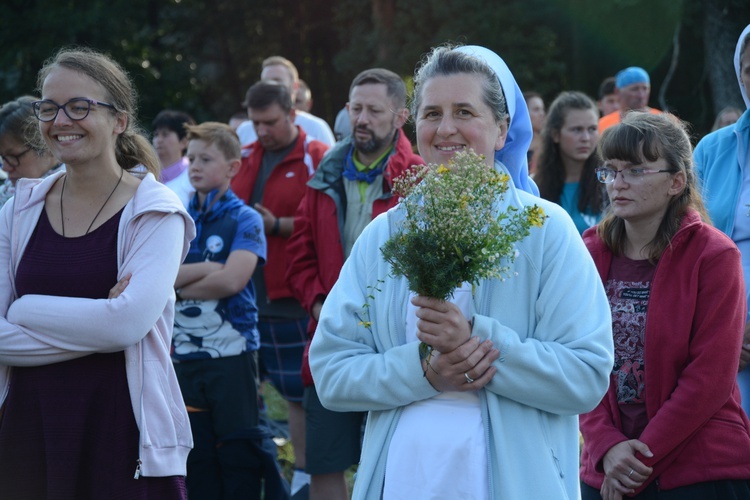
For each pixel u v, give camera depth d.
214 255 7.58
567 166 9.20
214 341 7.40
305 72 36.75
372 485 4.02
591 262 4.08
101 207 5.00
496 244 3.63
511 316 3.96
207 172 7.67
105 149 5.01
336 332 4.20
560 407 3.86
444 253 3.65
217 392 7.40
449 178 3.67
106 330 4.68
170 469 4.86
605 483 5.16
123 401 4.84
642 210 5.33
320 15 35.91
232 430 7.43
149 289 4.79
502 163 4.41
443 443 3.87
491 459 3.82
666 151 5.30
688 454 5.05
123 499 4.76
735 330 5.08
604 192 8.59
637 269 5.43
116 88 5.05
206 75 37.16
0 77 31.75
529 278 3.97
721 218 6.65
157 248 4.90
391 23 29.86
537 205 3.79
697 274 5.17
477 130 4.05
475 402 3.95
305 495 8.51
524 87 27.83
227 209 7.70
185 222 5.16
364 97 7.39
